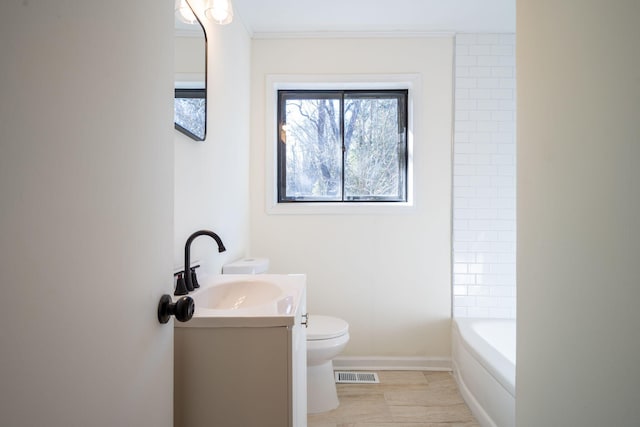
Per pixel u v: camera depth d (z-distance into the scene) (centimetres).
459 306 239
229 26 188
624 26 72
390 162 253
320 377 190
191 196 138
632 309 70
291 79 240
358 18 222
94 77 47
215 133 166
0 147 32
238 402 92
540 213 103
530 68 108
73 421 43
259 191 242
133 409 58
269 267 241
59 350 40
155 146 67
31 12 36
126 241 56
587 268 84
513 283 237
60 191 40
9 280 34
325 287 242
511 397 154
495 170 237
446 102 239
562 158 93
